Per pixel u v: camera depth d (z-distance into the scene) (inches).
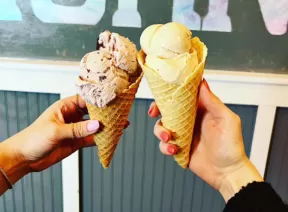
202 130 15.1
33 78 23.2
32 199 27.2
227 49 22.5
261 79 22.6
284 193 26.5
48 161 16.0
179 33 12.5
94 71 12.7
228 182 14.6
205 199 27.0
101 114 13.5
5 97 24.2
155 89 13.0
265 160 25.2
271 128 24.2
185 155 14.7
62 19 22.0
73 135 13.7
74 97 15.8
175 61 12.3
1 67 22.8
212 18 21.7
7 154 14.2
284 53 22.5
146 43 12.9
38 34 22.5
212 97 13.8
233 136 14.0
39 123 14.5
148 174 26.4
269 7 21.4
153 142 25.3
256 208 12.7
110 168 26.2
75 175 25.9
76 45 22.7
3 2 21.7
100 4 21.6
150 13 21.7
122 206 27.5
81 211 27.5
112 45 13.3
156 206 27.4
